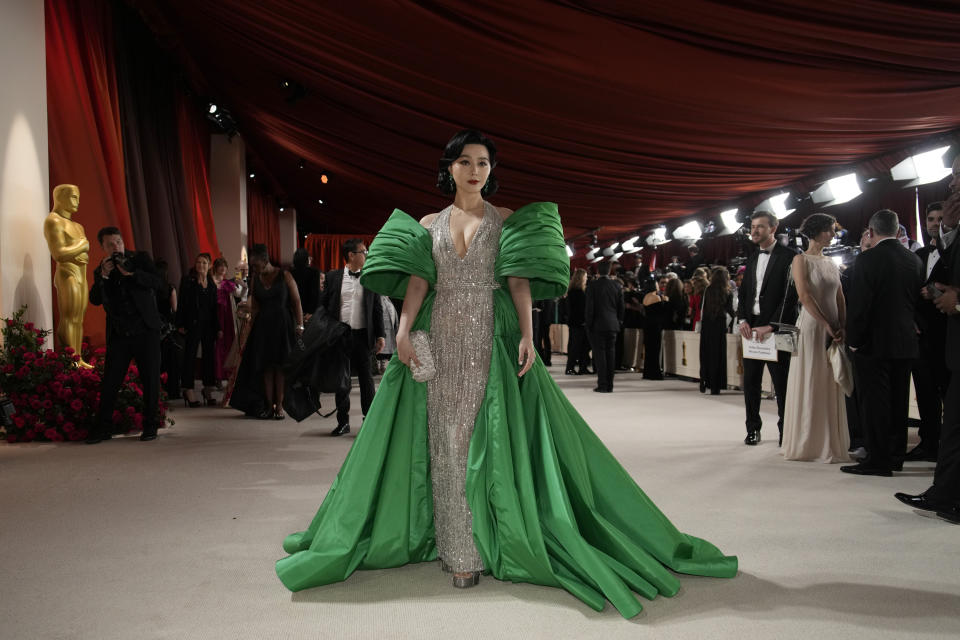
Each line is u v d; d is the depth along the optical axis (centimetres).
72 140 812
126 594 236
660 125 883
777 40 612
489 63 770
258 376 667
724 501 361
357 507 248
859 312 413
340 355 573
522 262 250
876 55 615
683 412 721
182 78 1218
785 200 1091
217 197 1519
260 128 1409
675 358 1141
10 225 616
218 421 670
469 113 953
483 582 248
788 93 718
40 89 677
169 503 357
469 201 261
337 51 827
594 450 261
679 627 211
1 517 330
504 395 253
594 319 920
